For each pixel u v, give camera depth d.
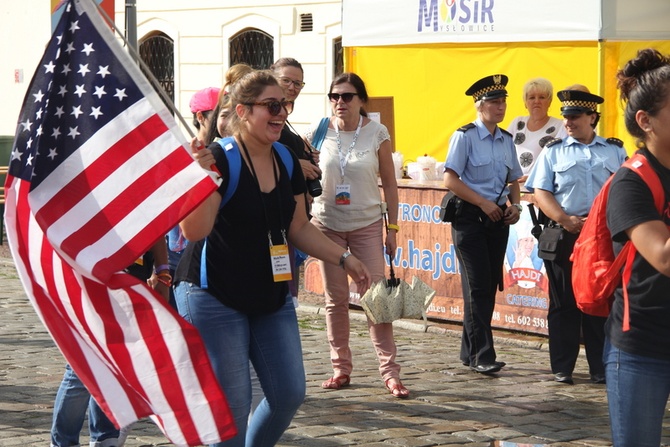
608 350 4.37
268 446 5.23
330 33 18.20
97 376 4.79
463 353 9.13
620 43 11.16
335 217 8.26
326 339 10.45
